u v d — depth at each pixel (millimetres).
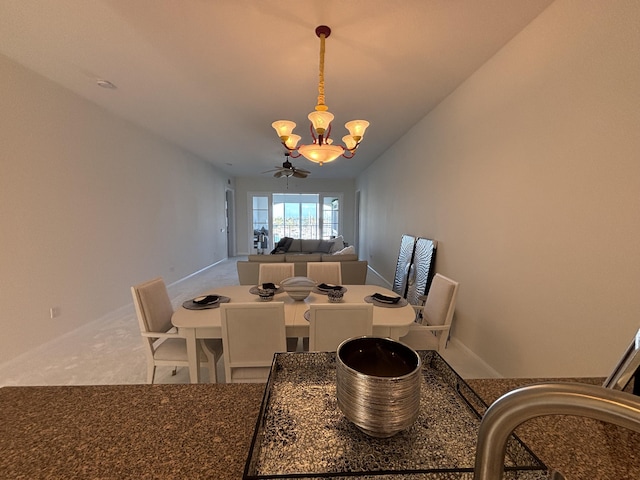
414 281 3541
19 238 2439
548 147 1689
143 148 4137
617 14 1305
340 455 514
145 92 2904
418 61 2258
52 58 2295
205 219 6488
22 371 2268
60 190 2811
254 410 681
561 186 1606
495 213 2168
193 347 1762
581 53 1478
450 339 2807
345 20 1804
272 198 8992
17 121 2406
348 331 1527
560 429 626
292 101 3076
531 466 450
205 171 6434
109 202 3475
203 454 548
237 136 4480
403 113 3357
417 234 3699
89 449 561
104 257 3393
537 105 1766
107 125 3418
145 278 4219
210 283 5230
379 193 5781
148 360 1899
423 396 679
